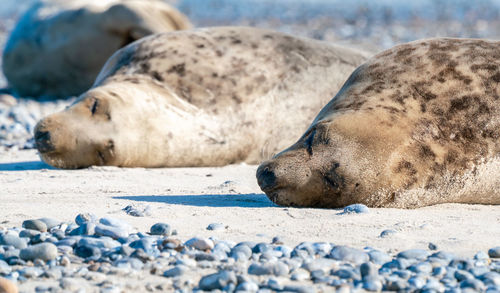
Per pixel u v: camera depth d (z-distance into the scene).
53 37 48.72
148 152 25.52
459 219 16.22
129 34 46.72
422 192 17.27
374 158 16.94
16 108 41.88
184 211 16.75
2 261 12.12
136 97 25.92
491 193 18.06
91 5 48.34
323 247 13.16
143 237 13.75
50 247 12.48
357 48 34.66
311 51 29.66
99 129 24.95
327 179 16.97
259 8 196.88
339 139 17.25
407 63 18.95
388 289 11.04
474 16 155.38
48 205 17.42
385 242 13.91
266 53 28.84
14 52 50.25
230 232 14.66
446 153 17.42
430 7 184.75
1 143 33.81
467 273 11.66
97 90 26.02
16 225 15.13
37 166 26.30
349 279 11.51
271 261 12.23
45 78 50.00
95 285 10.98
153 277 11.52
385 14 155.25
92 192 19.77
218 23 139.75
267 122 27.95
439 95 18.11
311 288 10.77
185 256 12.48
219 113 27.19
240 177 23.50
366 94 18.48
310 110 28.69
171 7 47.84
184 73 27.70
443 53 18.95
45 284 11.10
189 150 26.34
